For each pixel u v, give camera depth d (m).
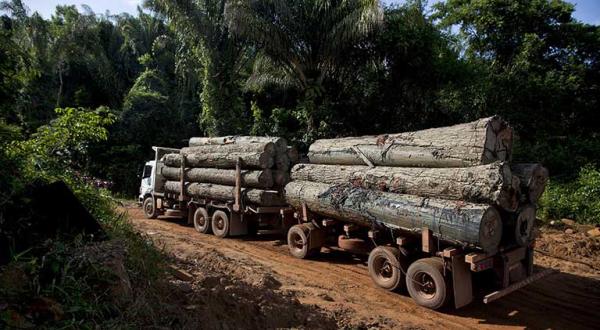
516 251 6.57
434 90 16.83
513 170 6.83
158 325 4.01
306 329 5.13
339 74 17.58
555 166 16.95
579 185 14.78
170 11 17.73
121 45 30.80
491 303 6.96
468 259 6.04
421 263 6.70
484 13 20.28
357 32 14.95
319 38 16.12
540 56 20.67
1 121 6.12
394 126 17.48
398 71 16.98
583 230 12.42
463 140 6.66
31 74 6.42
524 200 6.69
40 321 3.50
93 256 4.29
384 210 7.13
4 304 3.47
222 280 5.86
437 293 6.45
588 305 7.05
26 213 4.90
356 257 9.60
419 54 16.28
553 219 13.47
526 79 19.19
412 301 6.93
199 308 4.51
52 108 23.64
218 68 18.53
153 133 24.73
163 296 4.55
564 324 6.22
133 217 15.07
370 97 17.66
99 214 6.75
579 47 20.95
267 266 8.66
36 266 4.00
